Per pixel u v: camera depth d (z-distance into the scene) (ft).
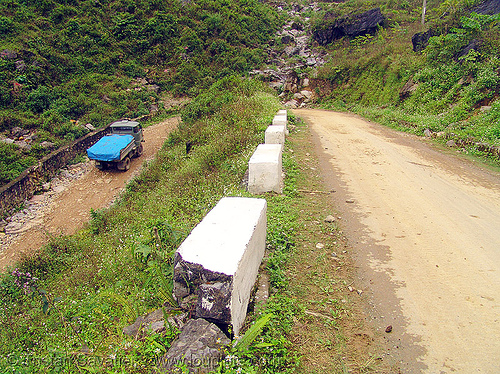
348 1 160.45
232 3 150.82
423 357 11.13
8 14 92.07
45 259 25.79
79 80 88.69
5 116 65.31
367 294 14.23
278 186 23.63
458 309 13.24
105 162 56.18
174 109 98.84
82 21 106.63
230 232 13.05
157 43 117.70
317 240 18.31
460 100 49.85
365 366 10.78
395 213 21.77
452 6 76.38
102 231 30.96
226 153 33.37
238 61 119.24
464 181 27.91
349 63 98.43
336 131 49.70
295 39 145.59
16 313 18.21
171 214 23.99
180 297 11.74
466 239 18.42
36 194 49.42
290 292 14.03
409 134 47.78
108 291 15.87
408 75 70.23
